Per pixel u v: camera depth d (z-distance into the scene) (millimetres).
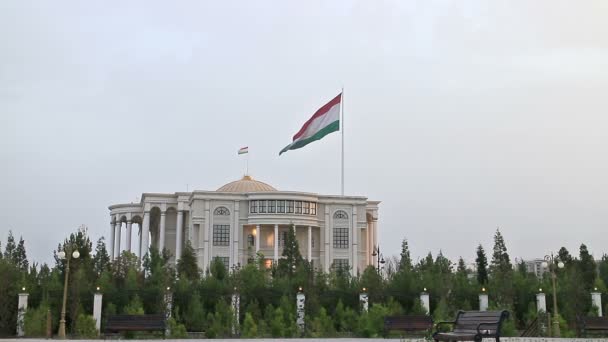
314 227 102000
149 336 33781
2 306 34656
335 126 73875
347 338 33000
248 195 100125
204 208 99312
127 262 57125
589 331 37188
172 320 34906
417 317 34031
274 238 98875
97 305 36469
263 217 98438
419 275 44875
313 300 39625
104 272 41125
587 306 41406
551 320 37781
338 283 43250
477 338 19828
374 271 43594
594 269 60906
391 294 41406
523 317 41938
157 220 115375
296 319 38406
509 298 41688
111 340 29688
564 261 62156
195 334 36844
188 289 40000
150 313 38344
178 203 106125
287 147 76500
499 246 69438
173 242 108500
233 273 44406
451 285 42438
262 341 29297
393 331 35312
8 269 35719
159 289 38375
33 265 40938
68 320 36750
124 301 38062
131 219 114812
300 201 99812
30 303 36594
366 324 35750
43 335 34031
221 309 37531
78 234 44875
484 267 67812
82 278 37688
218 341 29438
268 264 99375
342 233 103062
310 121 74812
